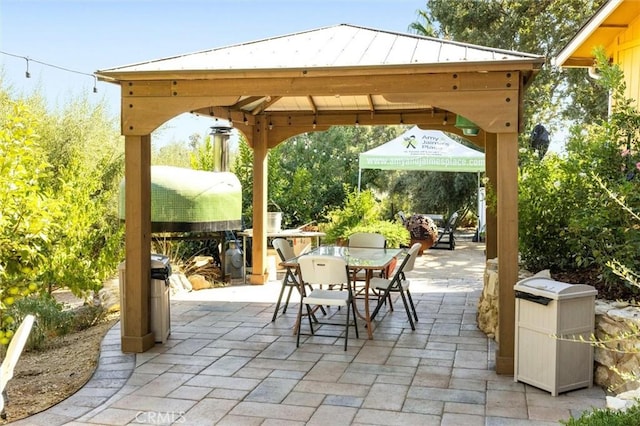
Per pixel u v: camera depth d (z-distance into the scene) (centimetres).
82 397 404
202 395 407
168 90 504
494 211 611
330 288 714
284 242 666
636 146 482
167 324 552
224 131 904
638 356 378
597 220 448
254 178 855
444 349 518
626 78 649
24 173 412
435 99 459
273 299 747
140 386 425
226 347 527
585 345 407
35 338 552
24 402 400
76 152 985
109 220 1053
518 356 426
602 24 652
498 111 447
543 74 1392
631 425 251
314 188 1388
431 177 1698
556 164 568
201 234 900
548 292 396
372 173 1641
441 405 384
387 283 608
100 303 726
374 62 464
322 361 484
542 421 354
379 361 483
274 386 424
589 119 1401
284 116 840
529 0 1375
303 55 519
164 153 1366
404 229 1142
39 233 420
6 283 412
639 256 437
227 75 479
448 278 928
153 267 536
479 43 1417
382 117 809
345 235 1059
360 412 373
